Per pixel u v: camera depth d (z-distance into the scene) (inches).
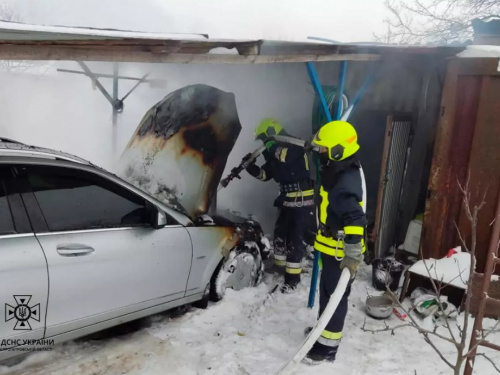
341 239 118.9
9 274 96.0
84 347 127.3
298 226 169.3
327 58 129.2
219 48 92.6
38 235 102.7
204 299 151.4
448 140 168.6
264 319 151.3
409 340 140.5
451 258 161.0
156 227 125.1
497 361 128.5
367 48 142.3
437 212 173.6
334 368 124.2
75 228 110.4
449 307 148.1
